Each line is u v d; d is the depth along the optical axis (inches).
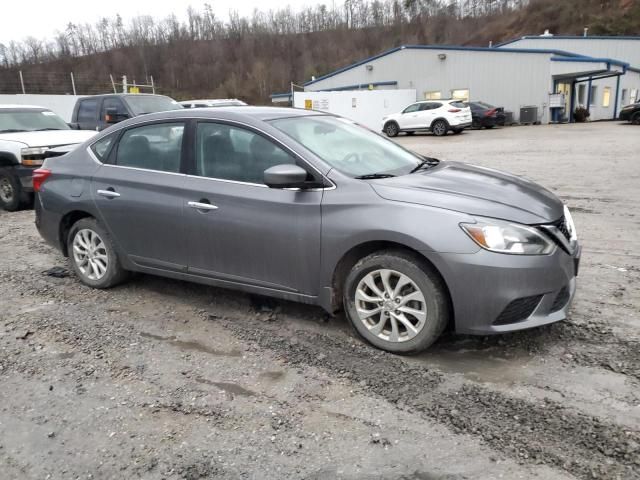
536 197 142.2
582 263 205.5
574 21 2901.1
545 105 1180.5
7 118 370.0
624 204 310.5
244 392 123.9
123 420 114.3
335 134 166.2
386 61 1362.0
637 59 1654.8
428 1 3816.4
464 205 130.4
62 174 190.7
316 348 143.7
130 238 176.2
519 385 122.8
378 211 133.6
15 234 281.4
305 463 99.7
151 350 145.5
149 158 172.7
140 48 3191.4
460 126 956.0
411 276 132.3
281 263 148.0
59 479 97.7
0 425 114.0
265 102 2883.9
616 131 873.5
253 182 151.6
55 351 146.1
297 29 3597.4
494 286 124.7
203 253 161.0
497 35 3284.9
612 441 102.2
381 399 119.3
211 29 3499.0
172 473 98.1
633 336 143.7
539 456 99.1
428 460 99.2
